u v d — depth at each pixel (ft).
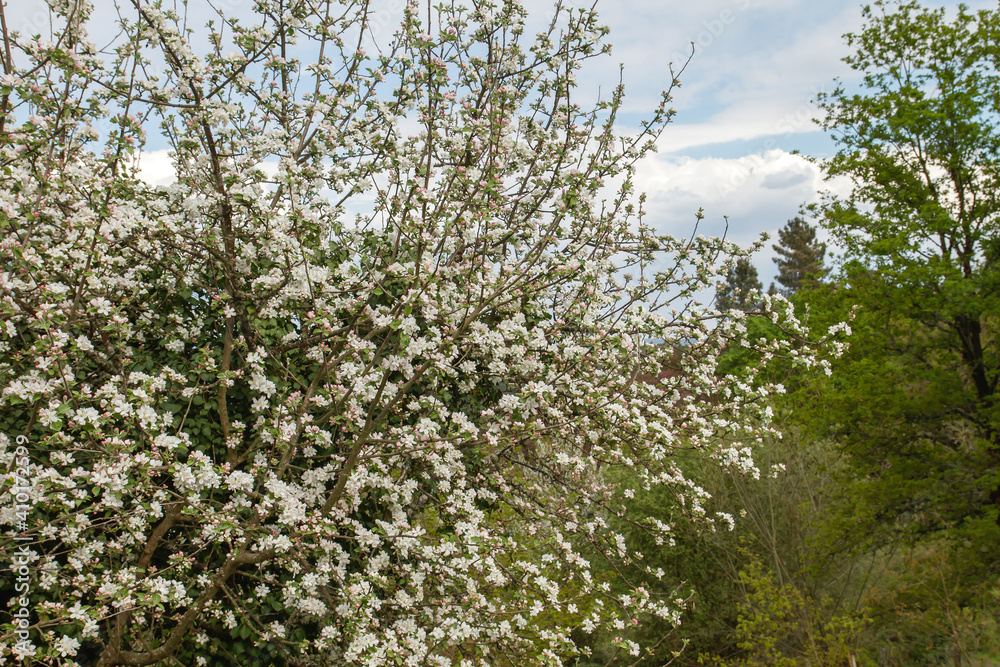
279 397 13.70
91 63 13.98
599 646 33.99
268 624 14.57
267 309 13.92
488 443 13.93
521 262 15.47
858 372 37.11
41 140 12.43
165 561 15.20
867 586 40.45
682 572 35.40
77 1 13.09
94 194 12.55
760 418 17.57
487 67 16.02
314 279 13.23
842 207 41.93
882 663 32.76
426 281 12.30
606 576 31.76
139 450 12.84
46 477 10.08
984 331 40.70
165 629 14.75
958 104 37.70
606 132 17.76
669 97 18.31
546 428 14.02
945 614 31.45
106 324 12.47
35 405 11.53
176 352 15.76
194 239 14.21
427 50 13.74
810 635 29.86
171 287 15.31
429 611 14.39
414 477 16.70
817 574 34.91
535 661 14.08
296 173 12.94
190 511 11.46
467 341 14.43
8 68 13.08
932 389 37.17
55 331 10.49
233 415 16.61
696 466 36.60
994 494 36.63
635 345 16.88
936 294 36.63
